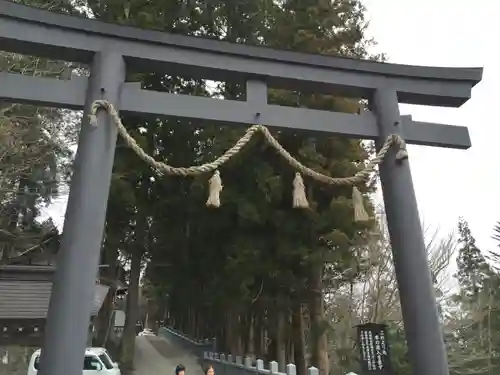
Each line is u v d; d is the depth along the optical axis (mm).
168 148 15320
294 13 14336
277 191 12672
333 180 5406
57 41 4914
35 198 17719
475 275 29906
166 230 16078
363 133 5664
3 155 12078
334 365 22422
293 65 5656
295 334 14555
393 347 19141
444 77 5949
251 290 13609
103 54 5023
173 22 15102
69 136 15023
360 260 16641
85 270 4199
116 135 4801
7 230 16531
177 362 20047
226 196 13094
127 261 20578
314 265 12992
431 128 5789
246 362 13227
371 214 13914
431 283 5059
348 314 23359
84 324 4070
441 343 4820
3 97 4645
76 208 4387
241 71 5469
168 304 22094
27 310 11188
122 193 14641
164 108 5074
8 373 15555
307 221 13016
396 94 5844
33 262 18422
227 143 12836
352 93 5910
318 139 13516
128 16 14438
